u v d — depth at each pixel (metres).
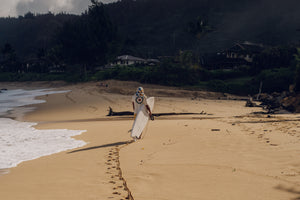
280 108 22.73
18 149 8.55
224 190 3.98
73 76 84.00
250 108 28.02
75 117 21.22
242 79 55.88
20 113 24.14
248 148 6.53
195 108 26.64
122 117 20.33
